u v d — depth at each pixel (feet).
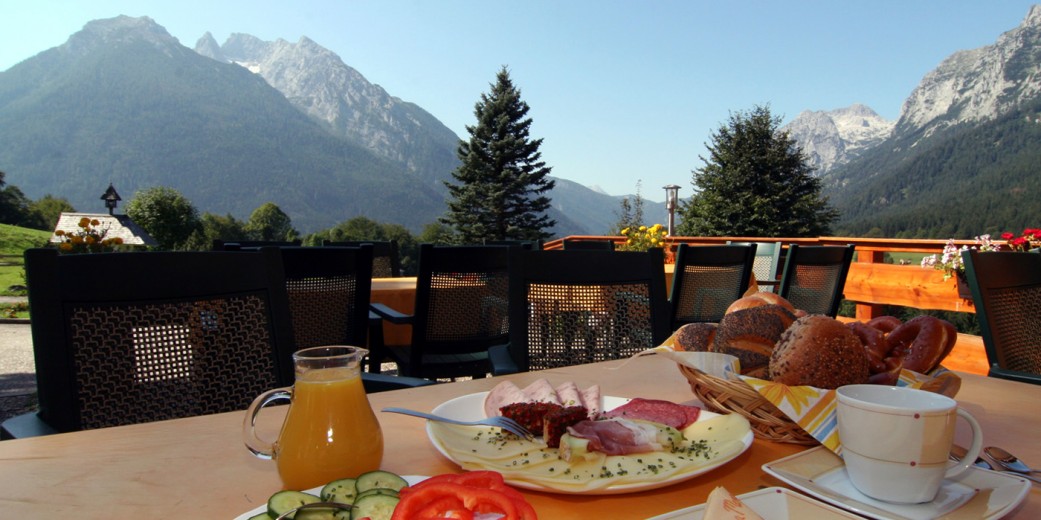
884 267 12.46
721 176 78.95
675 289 9.41
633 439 2.19
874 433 1.80
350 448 1.95
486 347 8.29
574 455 2.07
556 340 5.35
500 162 114.83
